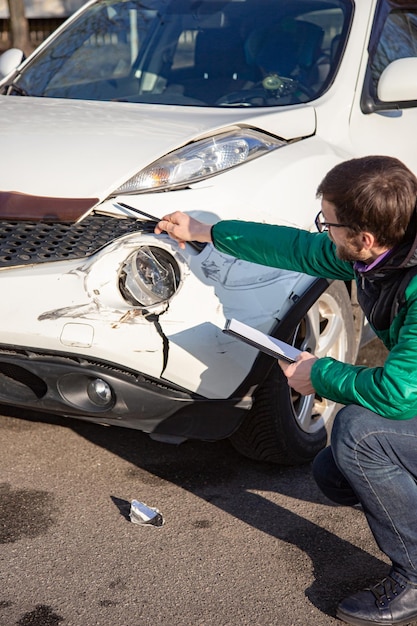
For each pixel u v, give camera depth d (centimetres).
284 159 314
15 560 270
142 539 284
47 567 267
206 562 272
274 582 263
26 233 280
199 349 274
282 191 304
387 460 235
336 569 272
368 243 215
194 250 275
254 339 237
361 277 231
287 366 237
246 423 314
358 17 389
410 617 244
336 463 242
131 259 270
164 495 313
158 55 402
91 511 300
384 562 277
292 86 369
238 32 399
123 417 286
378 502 238
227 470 334
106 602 251
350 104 364
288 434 317
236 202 292
